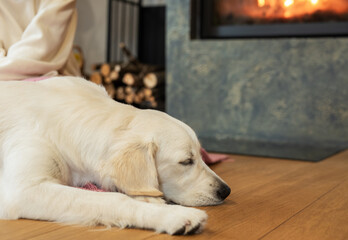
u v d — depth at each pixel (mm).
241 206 1797
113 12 5598
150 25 5797
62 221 1479
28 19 2432
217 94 4074
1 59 2262
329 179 2402
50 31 2348
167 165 1632
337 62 3625
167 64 4238
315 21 3730
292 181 2334
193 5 4121
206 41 4062
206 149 3396
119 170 1552
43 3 2414
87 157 1630
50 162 1592
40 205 1486
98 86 1944
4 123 1646
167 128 1646
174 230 1379
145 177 1569
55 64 2355
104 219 1447
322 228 1545
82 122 1646
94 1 5633
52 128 1644
